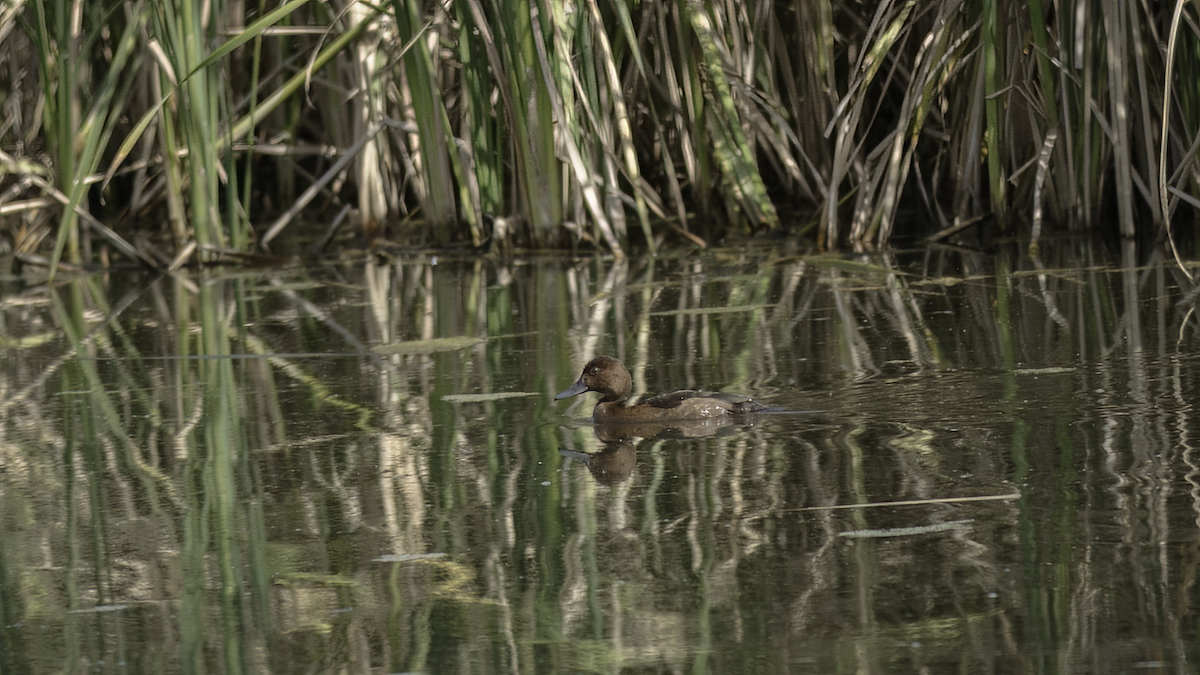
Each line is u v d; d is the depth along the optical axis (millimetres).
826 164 20281
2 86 21875
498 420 10648
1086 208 18688
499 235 19766
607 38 18875
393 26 19969
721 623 6574
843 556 7266
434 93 19953
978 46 18156
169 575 7613
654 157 23047
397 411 11078
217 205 20359
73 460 10039
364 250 21141
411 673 6254
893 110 21750
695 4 18234
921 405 10180
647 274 17766
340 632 6738
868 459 8906
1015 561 7031
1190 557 6902
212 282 19016
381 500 8711
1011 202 19844
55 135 19844
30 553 8031
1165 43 18109
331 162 26516
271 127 25875
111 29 23344
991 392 10414
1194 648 6012
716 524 7891
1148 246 17250
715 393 10492
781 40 20188
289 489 9055
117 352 14367
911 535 7488
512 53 18766
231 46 16125
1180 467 8250
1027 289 15016
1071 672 5883
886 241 18781
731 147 19594
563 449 9695
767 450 9289
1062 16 17562
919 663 6047
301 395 11891
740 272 17516
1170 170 18781
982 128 19172
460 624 6762
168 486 9273
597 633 6555
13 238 22672
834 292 15695
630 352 13023
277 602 7160
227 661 6480
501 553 7664
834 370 11609
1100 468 8352
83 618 7062
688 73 19672
